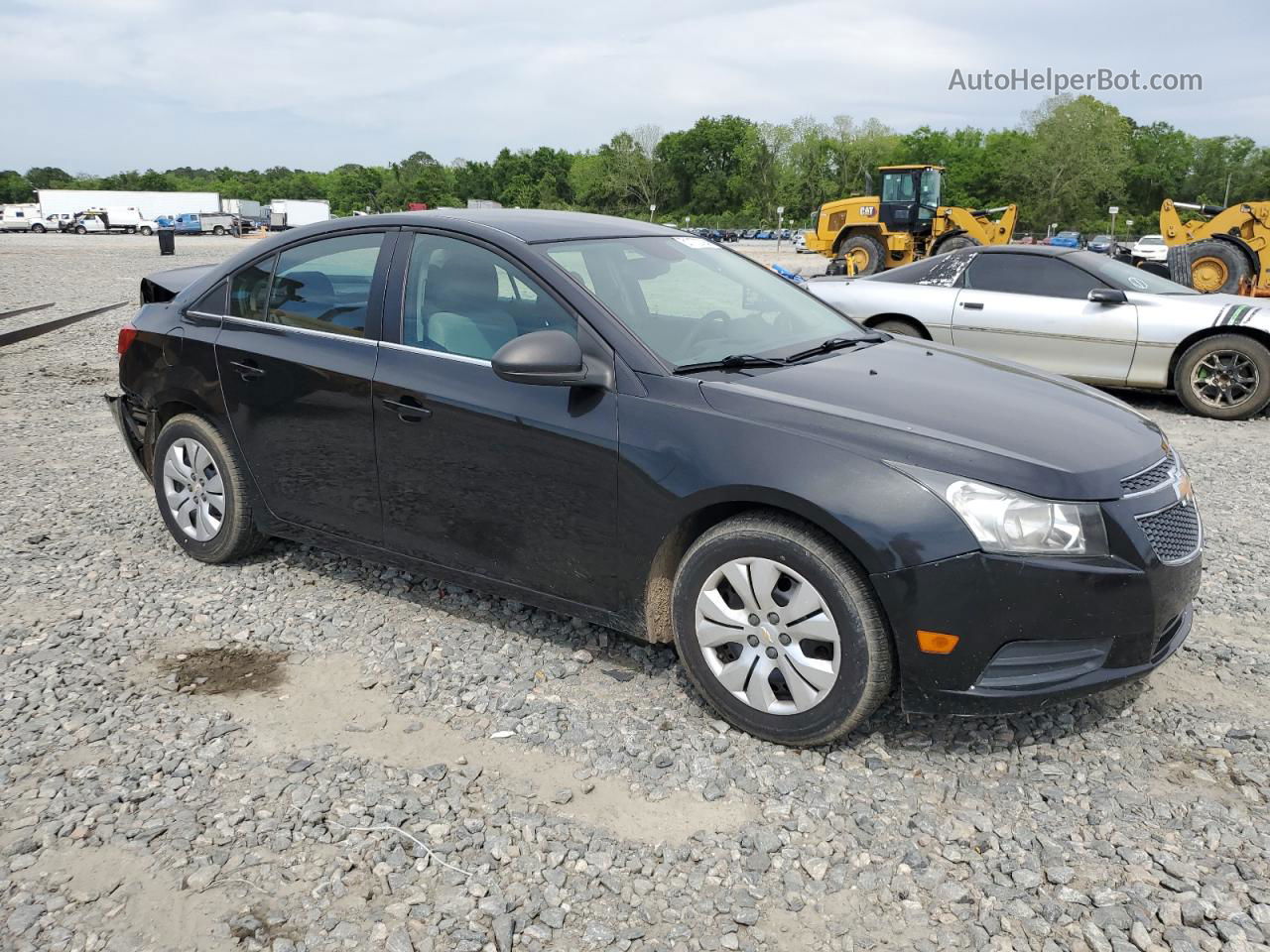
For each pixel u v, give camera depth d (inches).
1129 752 125.7
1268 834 108.7
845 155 4234.7
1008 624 112.3
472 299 147.2
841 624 117.0
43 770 121.3
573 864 104.9
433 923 96.3
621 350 133.6
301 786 117.6
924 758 124.2
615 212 5172.2
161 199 2898.6
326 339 160.1
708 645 128.6
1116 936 94.0
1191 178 4670.3
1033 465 114.2
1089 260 357.1
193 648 154.3
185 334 178.5
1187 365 338.6
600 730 130.3
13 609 168.2
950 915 97.7
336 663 149.0
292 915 97.2
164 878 102.2
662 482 126.2
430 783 118.6
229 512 178.5
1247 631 161.5
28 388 373.4
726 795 116.7
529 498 138.9
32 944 93.3
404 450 150.2
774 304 163.9
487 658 149.6
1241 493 245.1
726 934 95.0
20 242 1881.2
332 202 6432.1
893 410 124.5
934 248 802.8
